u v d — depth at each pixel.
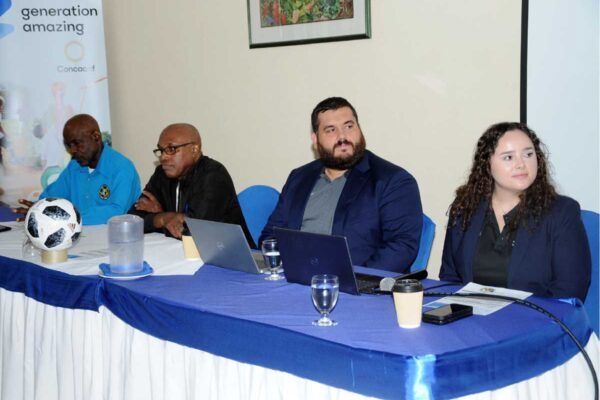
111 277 2.28
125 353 2.19
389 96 3.84
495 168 2.19
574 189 3.27
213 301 1.98
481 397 1.53
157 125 4.89
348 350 1.55
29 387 2.56
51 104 4.73
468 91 3.56
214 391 1.90
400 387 1.47
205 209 3.25
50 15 4.68
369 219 2.68
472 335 1.59
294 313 1.82
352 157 2.72
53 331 2.44
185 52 4.66
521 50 3.37
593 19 3.15
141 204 3.39
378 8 3.80
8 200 4.75
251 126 4.43
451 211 2.35
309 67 4.11
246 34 4.36
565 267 2.12
